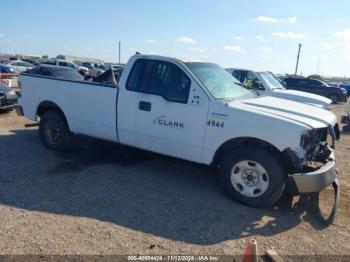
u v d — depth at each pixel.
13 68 29.62
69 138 6.47
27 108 6.98
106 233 3.70
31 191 4.68
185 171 5.91
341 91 24.88
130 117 5.41
